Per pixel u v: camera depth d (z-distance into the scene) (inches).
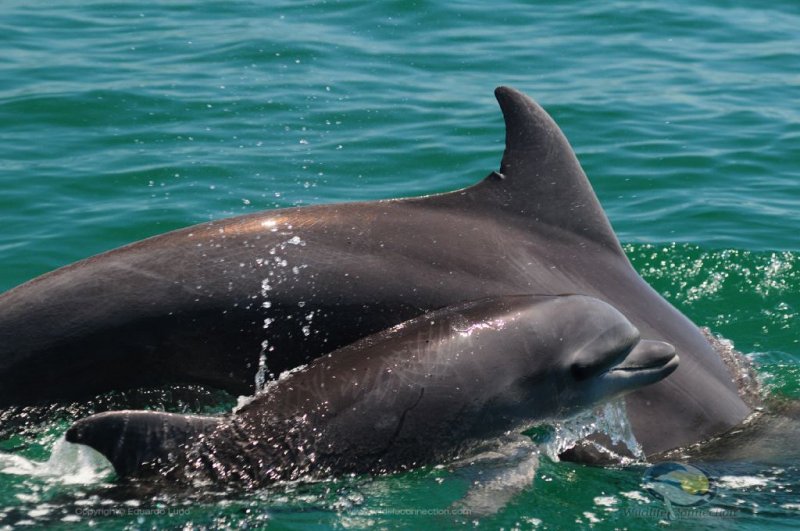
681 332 608.1
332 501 491.8
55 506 475.2
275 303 555.8
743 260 802.2
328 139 991.0
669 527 513.3
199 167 924.0
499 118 1045.8
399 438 506.6
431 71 1173.7
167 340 547.8
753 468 559.8
